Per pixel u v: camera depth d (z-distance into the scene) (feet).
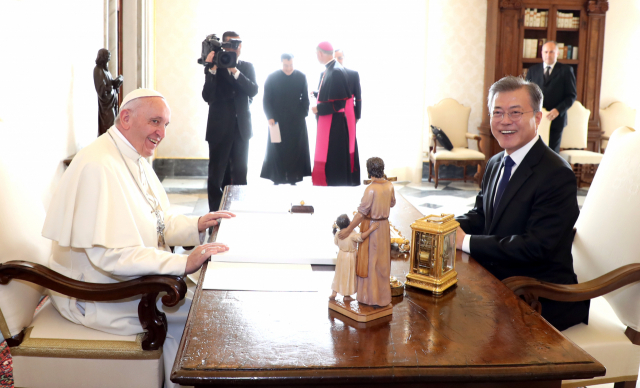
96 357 6.85
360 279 5.00
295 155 22.33
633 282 6.89
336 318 4.95
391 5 28.25
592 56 28.35
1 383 8.47
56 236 7.25
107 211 7.23
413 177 28.99
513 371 4.13
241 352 4.28
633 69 29.60
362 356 4.27
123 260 6.96
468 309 5.25
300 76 21.89
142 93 8.02
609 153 8.41
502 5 27.48
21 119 10.71
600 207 8.21
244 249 6.56
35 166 11.40
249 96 18.65
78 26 14.76
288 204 9.18
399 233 7.45
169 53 27.78
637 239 7.43
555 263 7.70
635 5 29.09
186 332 4.60
